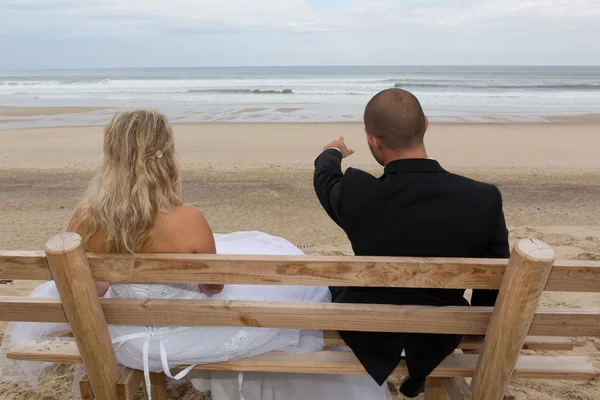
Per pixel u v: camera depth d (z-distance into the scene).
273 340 2.21
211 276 1.91
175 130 18.70
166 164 2.03
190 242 2.04
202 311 1.99
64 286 1.82
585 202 9.06
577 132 17.88
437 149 14.71
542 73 83.00
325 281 1.88
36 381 2.66
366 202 2.00
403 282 1.87
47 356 2.27
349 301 2.19
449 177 2.01
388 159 2.12
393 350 2.09
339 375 2.53
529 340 2.42
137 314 2.01
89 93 37.47
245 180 10.67
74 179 10.83
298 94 36.19
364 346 2.15
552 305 4.27
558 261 1.82
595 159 13.27
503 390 1.99
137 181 1.92
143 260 1.90
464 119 21.95
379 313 1.94
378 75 75.25
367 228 2.01
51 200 9.10
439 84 46.97
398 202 1.98
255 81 53.94
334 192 2.10
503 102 30.20
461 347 2.29
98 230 2.01
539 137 16.83
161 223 2.00
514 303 1.73
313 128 19.34
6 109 26.72
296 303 1.98
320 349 2.29
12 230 7.41
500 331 1.83
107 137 2.00
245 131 18.53
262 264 1.86
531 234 6.27
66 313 1.92
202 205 8.75
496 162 12.90
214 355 2.15
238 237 3.08
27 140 16.25
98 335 1.97
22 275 1.93
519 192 9.75
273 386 2.55
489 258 2.01
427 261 1.83
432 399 2.57
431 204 1.97
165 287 2.16
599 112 24.75
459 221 1.95
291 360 2.18
